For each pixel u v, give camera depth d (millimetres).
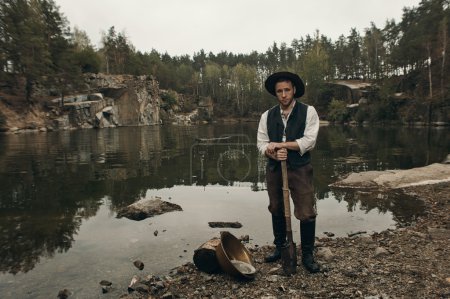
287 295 2844
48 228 4934
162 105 80812
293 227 4809
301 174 3219
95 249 4102
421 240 4078
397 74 61281
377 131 32469
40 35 48000
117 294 3018
